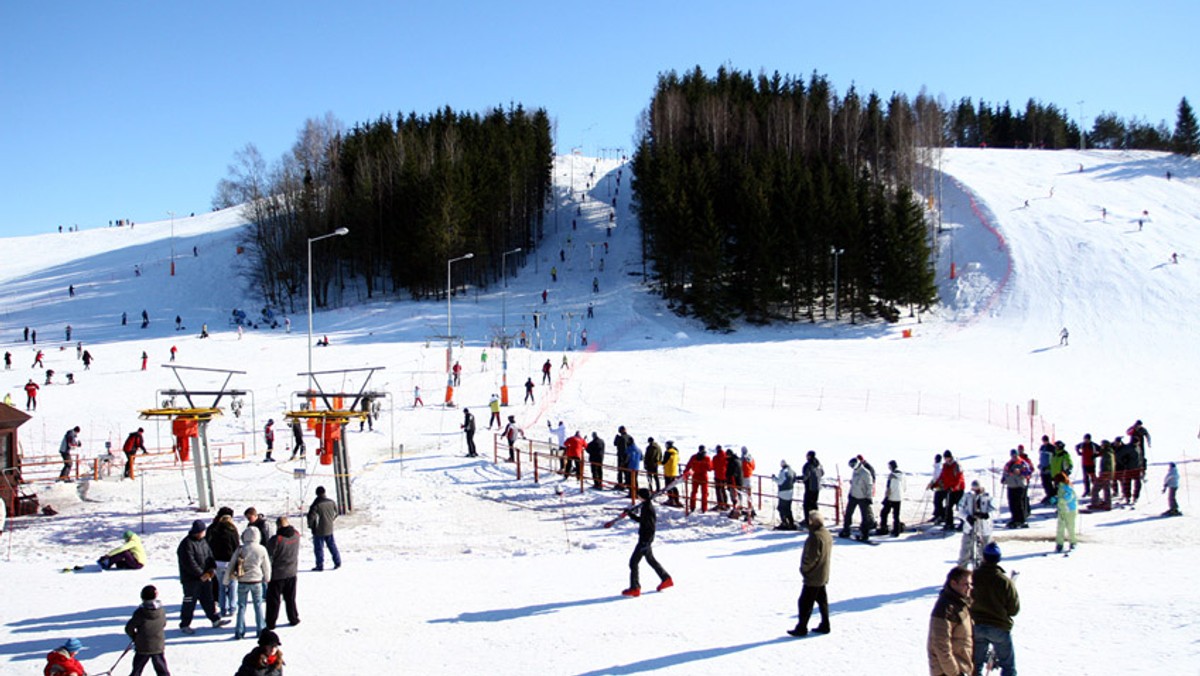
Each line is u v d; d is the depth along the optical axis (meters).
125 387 44.94
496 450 30.08
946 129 136.25
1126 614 11.52
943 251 87.50
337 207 87.12
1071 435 33.25
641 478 24.91
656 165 86.69
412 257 80.75
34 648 11.78
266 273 86.12
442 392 44.59
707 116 95.75
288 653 11.48
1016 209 94.44
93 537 20.39
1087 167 116.69
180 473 28.83
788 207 76.50
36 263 104.50
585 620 12.56
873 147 101.12
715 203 82.12
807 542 11.43
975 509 14.44
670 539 19.27
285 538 12.69
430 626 12.53
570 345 63.56
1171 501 19.75
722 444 30.08
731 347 60.91
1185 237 80.62
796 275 75.75
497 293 83.69
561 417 37.00
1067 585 13.41
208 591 12.75
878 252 75.75
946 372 50.50
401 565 16.78
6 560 17.83
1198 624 10.77
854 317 76.44
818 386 45.59
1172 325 59.66
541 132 112.81
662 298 80.12
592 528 20.69
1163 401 41.59
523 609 13.29
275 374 49.16
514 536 20.00
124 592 14.72
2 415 23.14
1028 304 69.94
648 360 54.53
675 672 10.22
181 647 11.92
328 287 89.50
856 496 17.95
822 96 107.19
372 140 97.25
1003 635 8.54
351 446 32.75
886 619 12.01
